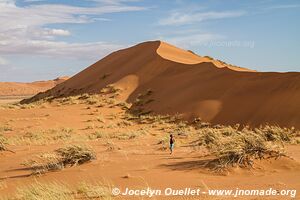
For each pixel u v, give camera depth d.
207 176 13.19
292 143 23.52
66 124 42.62
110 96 58.09
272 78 45.06
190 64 61.34
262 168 13.88
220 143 17.06
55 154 18.41
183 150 20.69
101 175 14.05
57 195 10.60
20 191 11.55
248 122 38.91
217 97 45.59
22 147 25.84
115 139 30.92
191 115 43.59
